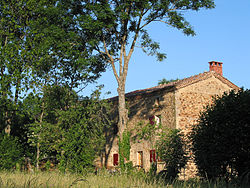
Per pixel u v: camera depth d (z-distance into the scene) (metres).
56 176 10.97
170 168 15.87
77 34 22.77
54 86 22.11
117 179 10.47
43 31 22.61
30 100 21.66
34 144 20.27
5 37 23.92
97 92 21.80
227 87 27.86
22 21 24.00
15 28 23.48
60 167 18.17
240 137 12.12
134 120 28.80
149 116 27.38
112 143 31.48
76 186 8.88
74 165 18.39
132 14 21.69
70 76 23.34
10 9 23.52
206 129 13.36
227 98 13.34
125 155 23.31
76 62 21.77
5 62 22.42
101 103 22.25
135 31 24.09
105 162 31.72
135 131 28.48
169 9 22.91
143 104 28.23
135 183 9.36
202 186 9.69
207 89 26.89
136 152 28.12
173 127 25.02
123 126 23.86
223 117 12.88
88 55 23.03
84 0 22.53
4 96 22.38
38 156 20.77
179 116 25.16
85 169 18.22
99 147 20.72
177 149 17.22
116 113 31.47
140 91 31.23
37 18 24.11
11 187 8.39
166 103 26.03
